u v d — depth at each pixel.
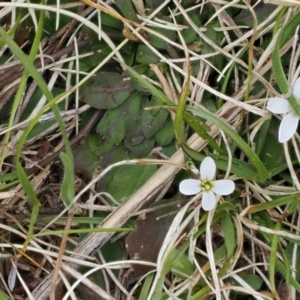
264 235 0.10
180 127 0.10
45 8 0.10
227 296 0.10
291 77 0.10
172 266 0.10
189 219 0.10
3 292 0.10
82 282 0.10
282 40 0.10
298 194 0.10
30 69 0.09
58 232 0.10
